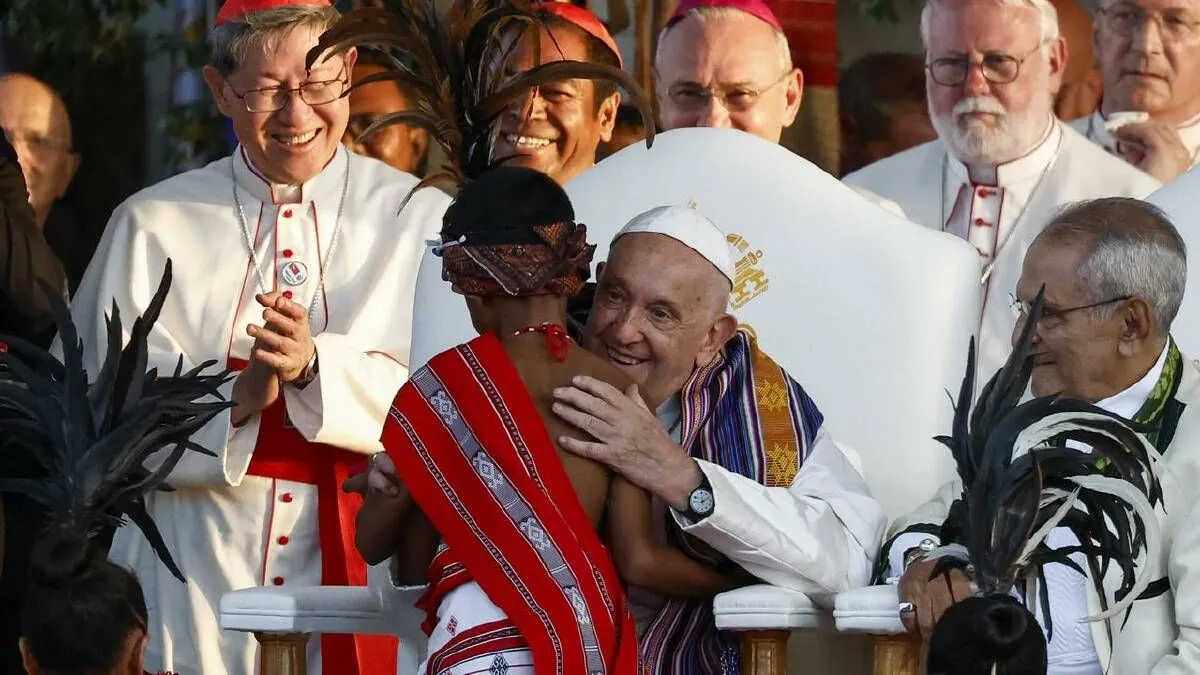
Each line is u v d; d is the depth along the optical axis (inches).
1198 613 543.5
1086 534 496.7
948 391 615.2
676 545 542.0
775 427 568.7
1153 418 570.6
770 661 523.8
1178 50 879.7
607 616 485.4
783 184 642.8
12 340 512.7
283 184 806.5
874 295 626.5
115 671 439.5
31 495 499.2
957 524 505.4
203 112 991.6
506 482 489.4
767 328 629.6
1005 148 887.7
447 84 567.5
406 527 537.0
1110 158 887.1
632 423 506.0
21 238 750.5
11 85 985.5
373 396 745.6
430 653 503.5
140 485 505.4
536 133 832.9
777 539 526.9
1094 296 565.6
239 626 568.1
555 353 506.9
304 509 750.5
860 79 911.7
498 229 501.7
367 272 795.4
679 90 900.0
